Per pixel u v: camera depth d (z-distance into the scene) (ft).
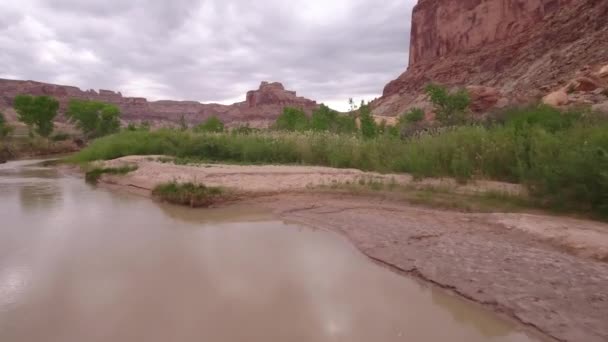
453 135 37.63
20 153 105.19
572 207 21.43
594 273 13.43
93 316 11.11
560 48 208.64
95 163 59.31
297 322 10.86
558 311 11.18
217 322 10.79
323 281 13.99
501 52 273.54
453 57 336.29
